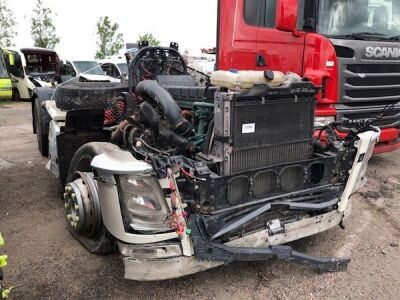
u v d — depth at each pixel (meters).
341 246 4.02
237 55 6.53
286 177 3.47
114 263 3.63
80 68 18.25
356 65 5.55
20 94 18.69
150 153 3.16
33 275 3.44
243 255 3.06
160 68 5.46
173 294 3.21
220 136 3.23
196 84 5.09
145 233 2.93
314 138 3.77
